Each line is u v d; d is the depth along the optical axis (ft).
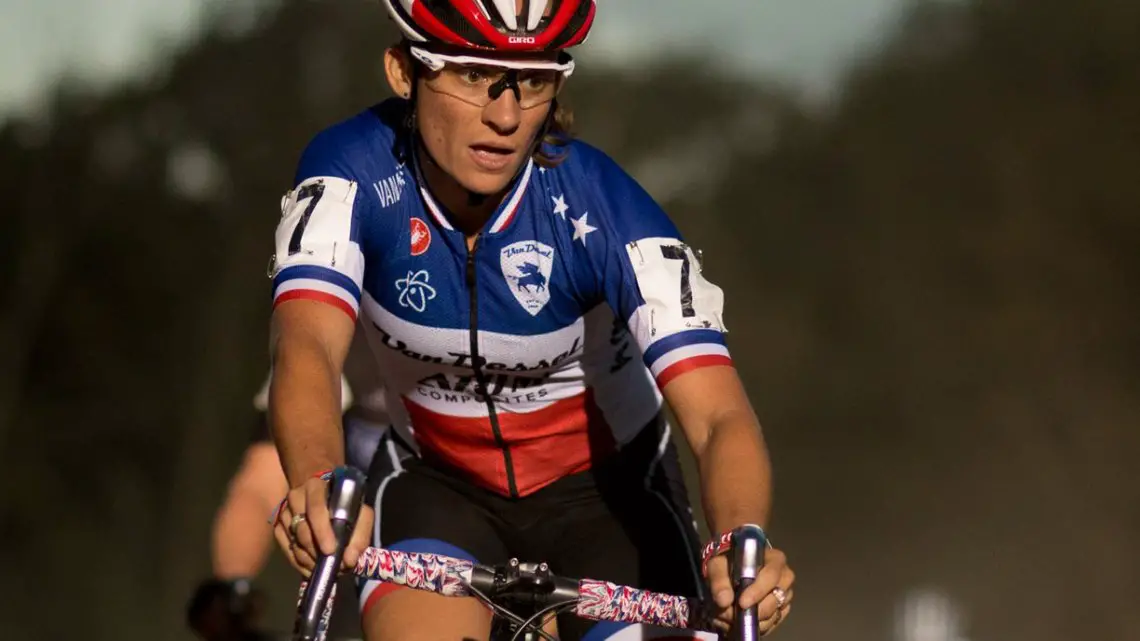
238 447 205.87
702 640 26.91
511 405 29.91
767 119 233.76
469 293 27.76
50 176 208.23
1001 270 215.51
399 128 27.35
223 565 31.60
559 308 28.04
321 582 19.67
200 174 209.56
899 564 192.03
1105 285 211.20
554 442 30.68
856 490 207.82
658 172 231.71
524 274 27.53
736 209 231.50
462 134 25.22
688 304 26.27
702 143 232.12
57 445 204.33
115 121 209.36
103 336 208.13
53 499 201.26
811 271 226.79
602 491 31.19
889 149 225.97
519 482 30.81
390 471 31.73
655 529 30.40
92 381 206.69
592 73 224.53
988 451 204.03
